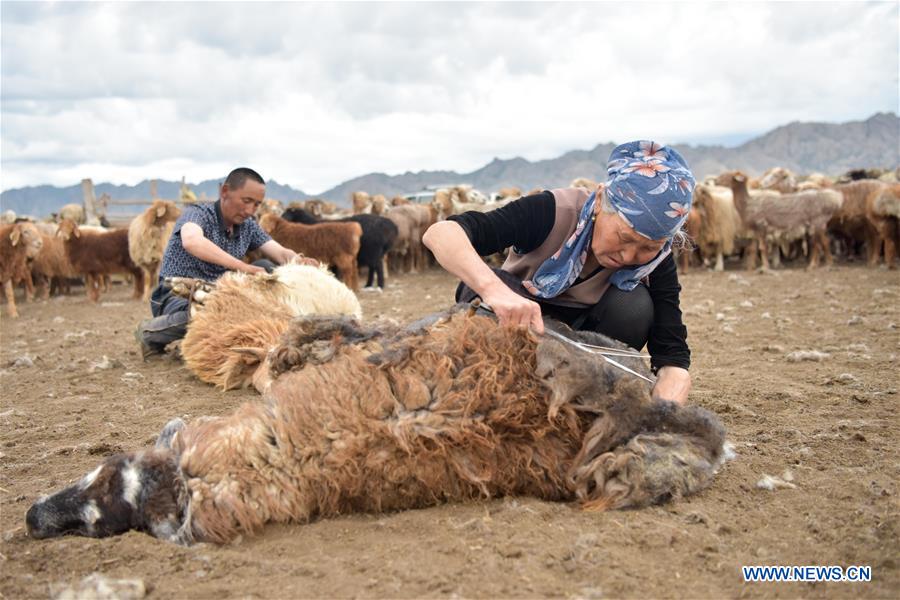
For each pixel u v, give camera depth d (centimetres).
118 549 302
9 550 310
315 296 719
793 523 326
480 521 315
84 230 1878
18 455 470
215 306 677
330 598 267
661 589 272
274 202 2409
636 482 326
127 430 519
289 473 317
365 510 332
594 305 405
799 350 753
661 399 344
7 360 871
